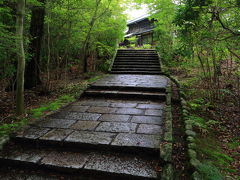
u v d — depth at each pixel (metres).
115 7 6.75
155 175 1.77
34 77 5.53
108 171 1.85
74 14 4.91
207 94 4.11
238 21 2.89
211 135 2.55
